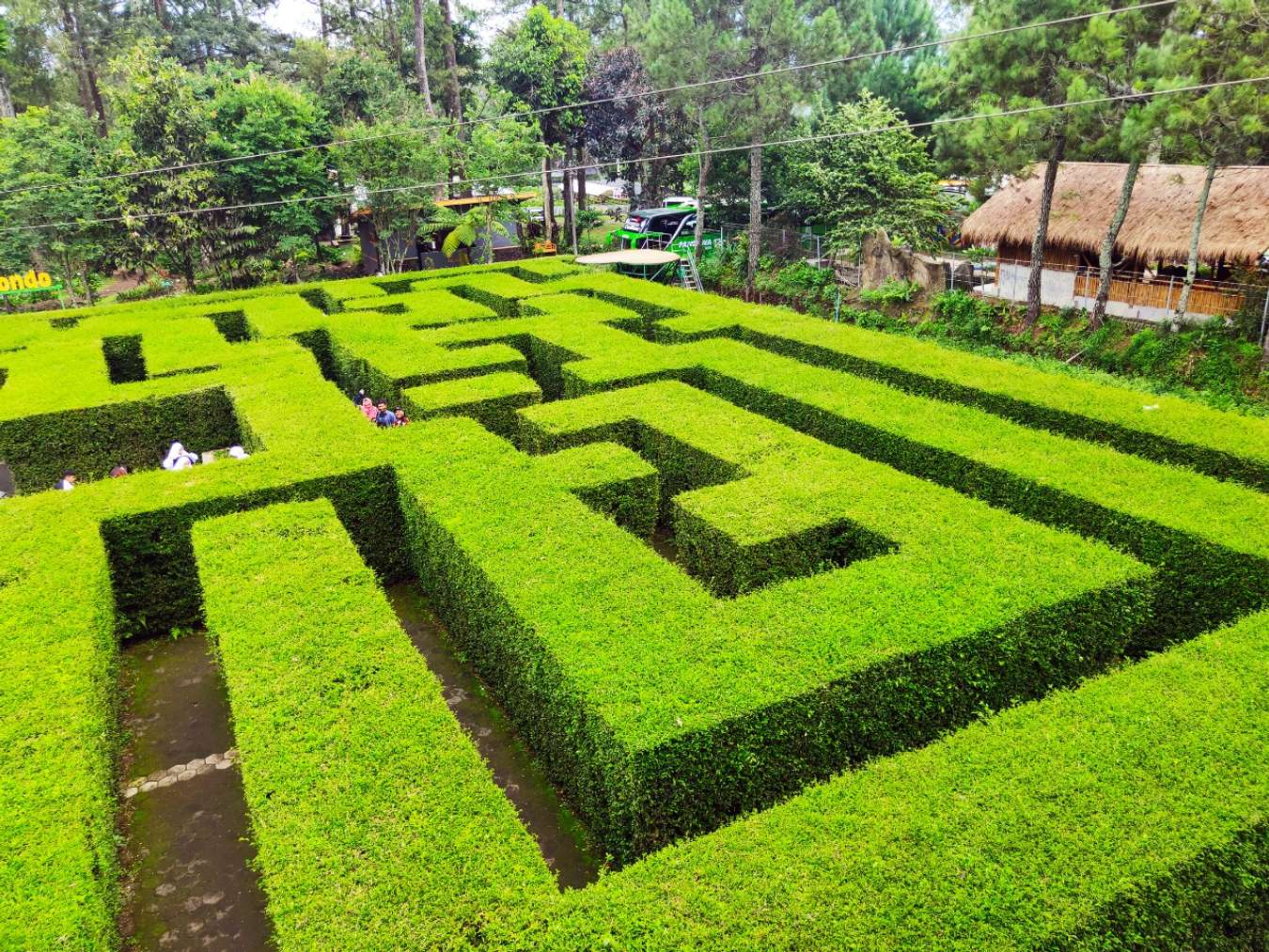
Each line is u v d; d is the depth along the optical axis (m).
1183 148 18.81
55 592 9.81
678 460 13.52
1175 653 7.97
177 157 30.45
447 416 15.11
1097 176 26.17
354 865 6.05
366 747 7.12
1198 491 11.32
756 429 13.67
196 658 11.84
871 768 6.65
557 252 40.88
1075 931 5.27
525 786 8.98
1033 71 20.94
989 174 22.97
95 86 50.97
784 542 10.32
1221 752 6.64
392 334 20.06
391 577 13.24
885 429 13.61
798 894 5.57
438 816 6.44
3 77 49.28
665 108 40.50
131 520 11.60
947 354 17.75
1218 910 5.84
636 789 7.00
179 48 51.16
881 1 41.31
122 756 9.75
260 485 12.13
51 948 5.61
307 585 9.54
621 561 9.77
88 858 6.30
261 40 55.81
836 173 30.05
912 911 5.39
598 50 47.25
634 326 21.27
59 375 17.84
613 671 7.81
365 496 12.64
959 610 8.59
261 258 33.22
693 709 7.31
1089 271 24.91
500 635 9.49
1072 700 7.32
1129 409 14.32
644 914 5.54
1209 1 17.70
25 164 30.66
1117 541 10.88
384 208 33.66
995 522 10.49
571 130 41.62
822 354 18.33
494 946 5.45
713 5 31.30
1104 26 18.88
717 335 20.11
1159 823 5.96
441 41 47.31
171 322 21.92
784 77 29.33
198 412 16.86
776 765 7.61
